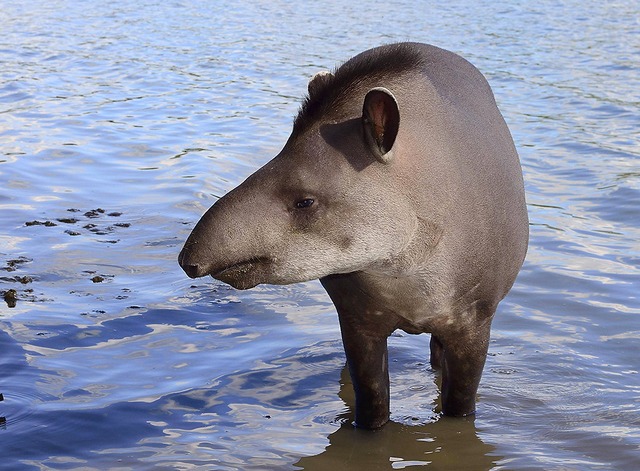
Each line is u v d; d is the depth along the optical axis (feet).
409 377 26.00
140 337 26.96
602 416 23.61
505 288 22.35
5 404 23.00
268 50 85.05
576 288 30.96
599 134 51.78
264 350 26.61
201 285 30.63
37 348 25.90
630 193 40.09
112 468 20.71
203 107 60.18
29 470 20.47
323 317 28.81
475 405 24.09
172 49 86.22
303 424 23.17
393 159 19.25
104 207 38.42
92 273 31.27
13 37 91.86
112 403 23.36
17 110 57.77
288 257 18.83
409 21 102.99
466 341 22.30
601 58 77.61
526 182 42.50
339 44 88.12
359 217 19.01
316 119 19.22
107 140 50.03
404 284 20.63
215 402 23.81
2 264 31.65
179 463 21.01
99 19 107.55
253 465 21.17
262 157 47.29
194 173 43.24
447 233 20.15
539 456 21.85
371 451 22.15
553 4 113.91
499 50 82.64
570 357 26.53
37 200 39.17
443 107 20.67
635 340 27.40
